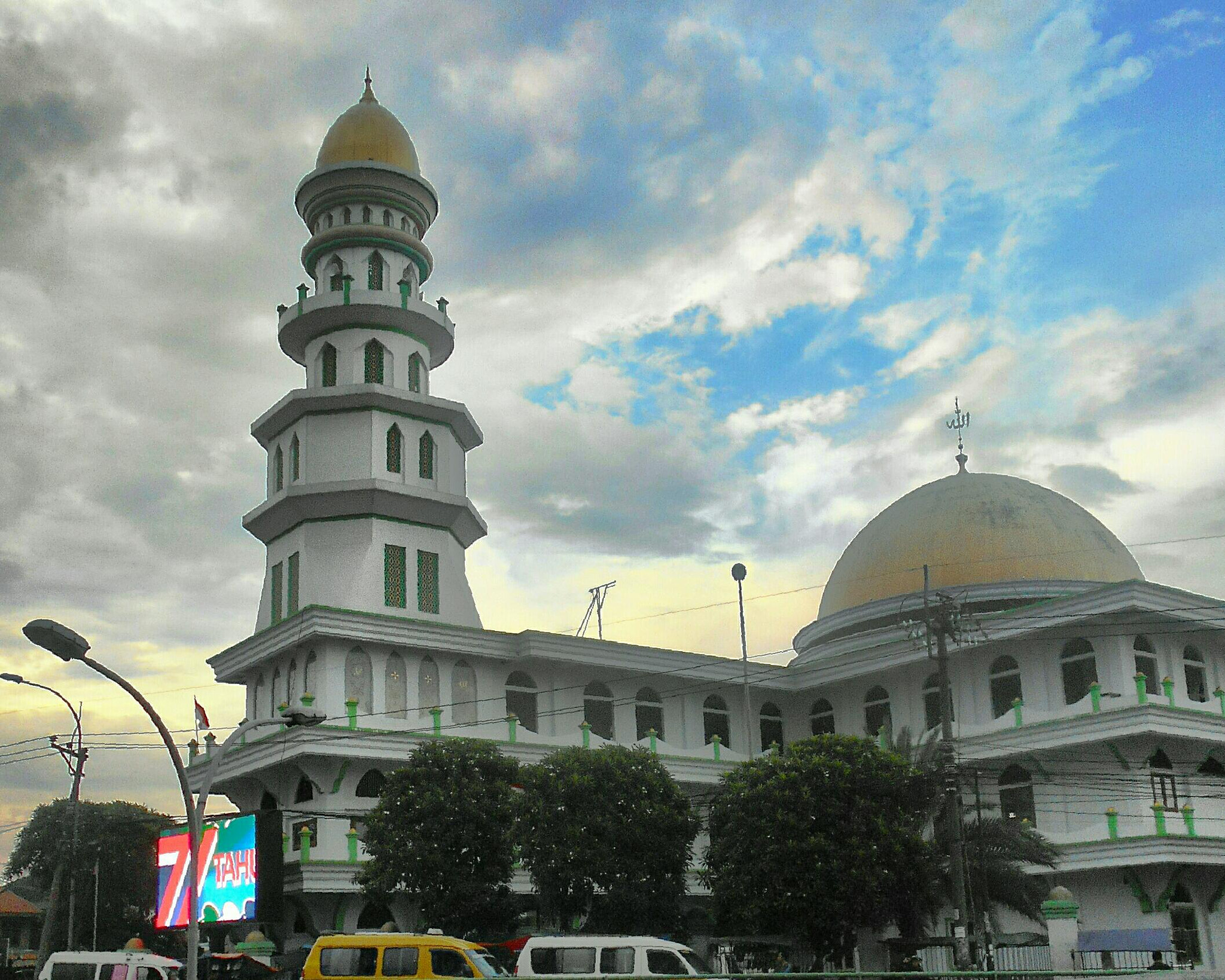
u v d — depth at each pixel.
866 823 44.56
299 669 56.69
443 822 46.19
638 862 46.69
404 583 59.28
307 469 60.47
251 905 42.00
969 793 57.38
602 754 48.59
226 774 57.84
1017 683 59.25
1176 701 56.12
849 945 45.44
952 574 64.94
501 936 46.69
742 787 46.50
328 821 52.34
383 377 62.38
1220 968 51.53
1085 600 55.94
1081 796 55.12
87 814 75.50
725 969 47.31
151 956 43.97
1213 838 52.28
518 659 58.88
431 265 65.75
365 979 32.22
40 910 80.50
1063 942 46.28
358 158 65.31
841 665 64.38
